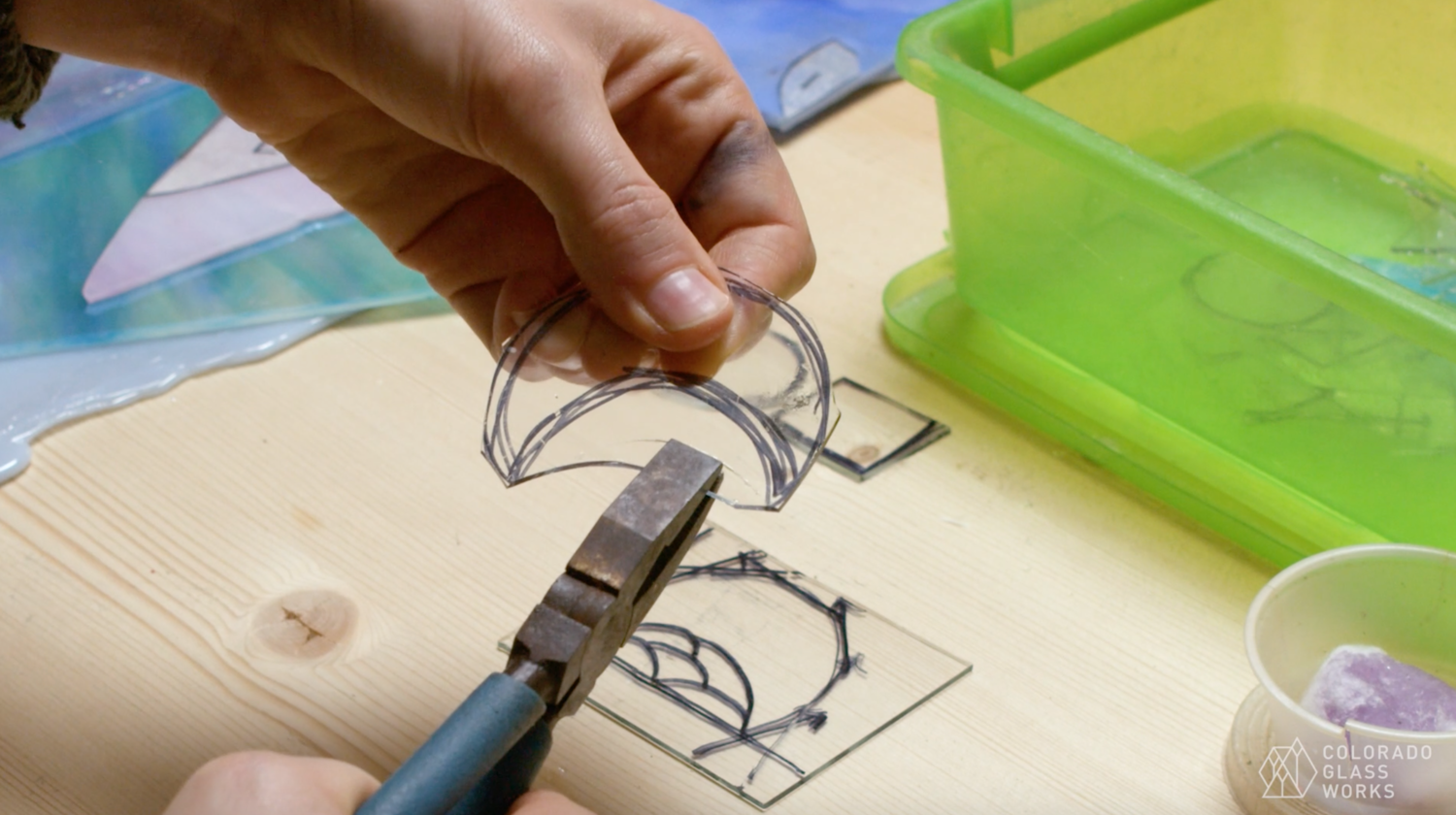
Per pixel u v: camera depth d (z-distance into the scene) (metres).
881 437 0.85
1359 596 0.66
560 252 0.78
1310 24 0.98
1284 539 0.75
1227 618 0.73
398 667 0.70
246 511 0.79
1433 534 0.72
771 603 0.74
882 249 1.01
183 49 0.73
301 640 0.71
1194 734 0.67
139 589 0.74
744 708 0.68
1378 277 0.66
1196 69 0.97
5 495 0.79
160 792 0.63
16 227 0.99
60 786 0.63
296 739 0.66
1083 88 0.92
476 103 0.64
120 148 1.05
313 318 0.93
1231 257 0.74
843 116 1.15
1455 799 0.60
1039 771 0.65
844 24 1.23
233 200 1.02
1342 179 0.99
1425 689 0.62
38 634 0.71
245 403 0.87
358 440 0.84
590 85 0.64
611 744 0.67
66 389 0.86
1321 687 0.64
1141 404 0.84
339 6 0.65
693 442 0.64
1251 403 0.77
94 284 0.95
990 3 0.85
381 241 0.85
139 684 0.69
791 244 0.74
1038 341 0.88
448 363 0.90
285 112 0.76
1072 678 0.70
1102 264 0.81
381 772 0.65
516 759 0.48
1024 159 0.81
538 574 0.75
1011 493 0.81
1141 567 0.76
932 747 0.66
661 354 0.68
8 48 0.70
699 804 0.64
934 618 0.73
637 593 0.52
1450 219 0.93
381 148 0.78
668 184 0.76
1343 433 0.73
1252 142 1.03
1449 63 0.92
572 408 0.66
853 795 0.64
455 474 0.82
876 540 0.78
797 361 0.67
